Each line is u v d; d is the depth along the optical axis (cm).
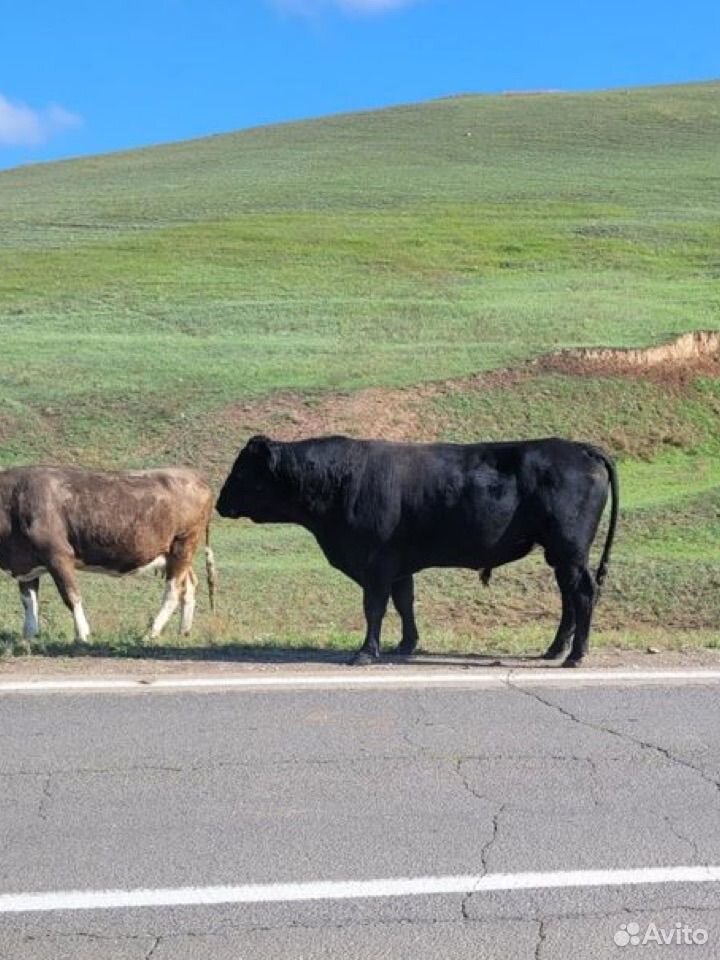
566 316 3744
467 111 9050
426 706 905
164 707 902
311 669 1042
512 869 614
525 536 1103
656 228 5219
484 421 2903
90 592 1819
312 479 1113
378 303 3997
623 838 652
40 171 7925
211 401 2944
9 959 529
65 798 709
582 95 9719
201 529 1465
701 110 8631
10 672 1023
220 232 5169
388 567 1105
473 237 5066
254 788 725
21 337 3575
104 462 2652
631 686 973
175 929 555
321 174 6812
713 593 1819
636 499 2492
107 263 4662
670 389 3159
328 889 593
